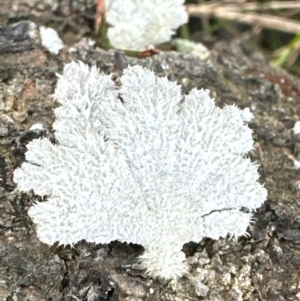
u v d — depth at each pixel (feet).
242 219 0.23
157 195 0.22
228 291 0.23
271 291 0.23
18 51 0.26
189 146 0.22
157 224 0.22
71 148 0.22
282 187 0.25
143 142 0.22
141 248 0.23
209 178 0.23
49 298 0.22
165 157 0.22
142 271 0.23
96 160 0.22
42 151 0.22
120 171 0.22
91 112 0.23
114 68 0.26
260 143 0.26
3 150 0.24
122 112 0.22
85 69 0.24
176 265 0.22
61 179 0.22
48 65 0.26
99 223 0.22
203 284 0.23
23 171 0.22
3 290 0.22
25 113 0.25
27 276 0.22
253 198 0.23
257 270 0.23
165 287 0.22
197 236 0.23
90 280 0.22
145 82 0.23
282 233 0.24
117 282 0.22
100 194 0.22
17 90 0.25
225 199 0.23
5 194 0.23
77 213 0.22
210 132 0.22
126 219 0.22
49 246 0.23
